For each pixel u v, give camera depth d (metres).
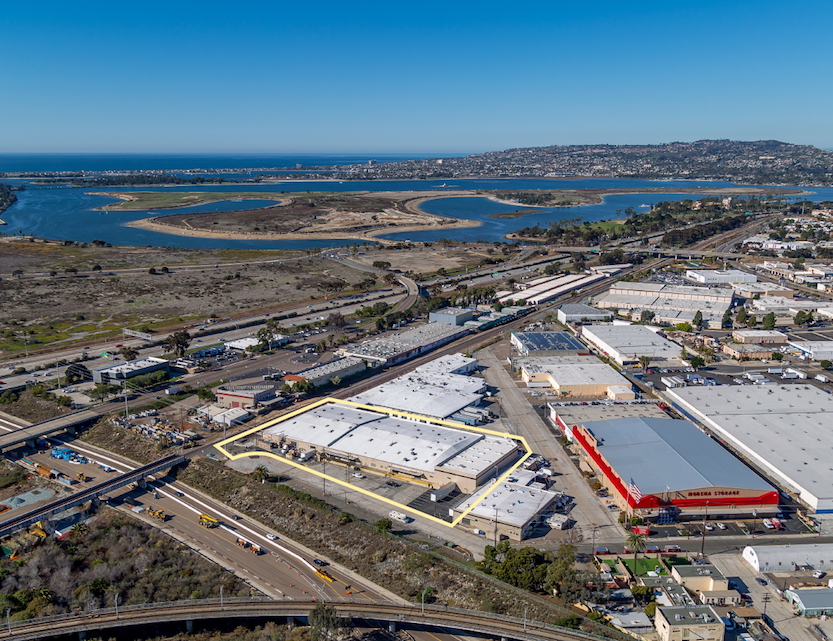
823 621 91.81
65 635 89.50
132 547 112.81
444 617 88.38
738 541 112.44
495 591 97.06
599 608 93.44
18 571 105.06
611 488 128.38
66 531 117.62
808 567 103.50
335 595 98.44
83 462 145.62
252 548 111.81
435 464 133.75
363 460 140.38
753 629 89.19
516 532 112.62
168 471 141.75
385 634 90.06
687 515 118.88
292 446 149.38
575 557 107.12
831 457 136.50
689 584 96.88
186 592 98.56
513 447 143.62
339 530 115.69
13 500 127.44
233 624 93.94
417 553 106.88
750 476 123.38
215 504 128.62
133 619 89.00
